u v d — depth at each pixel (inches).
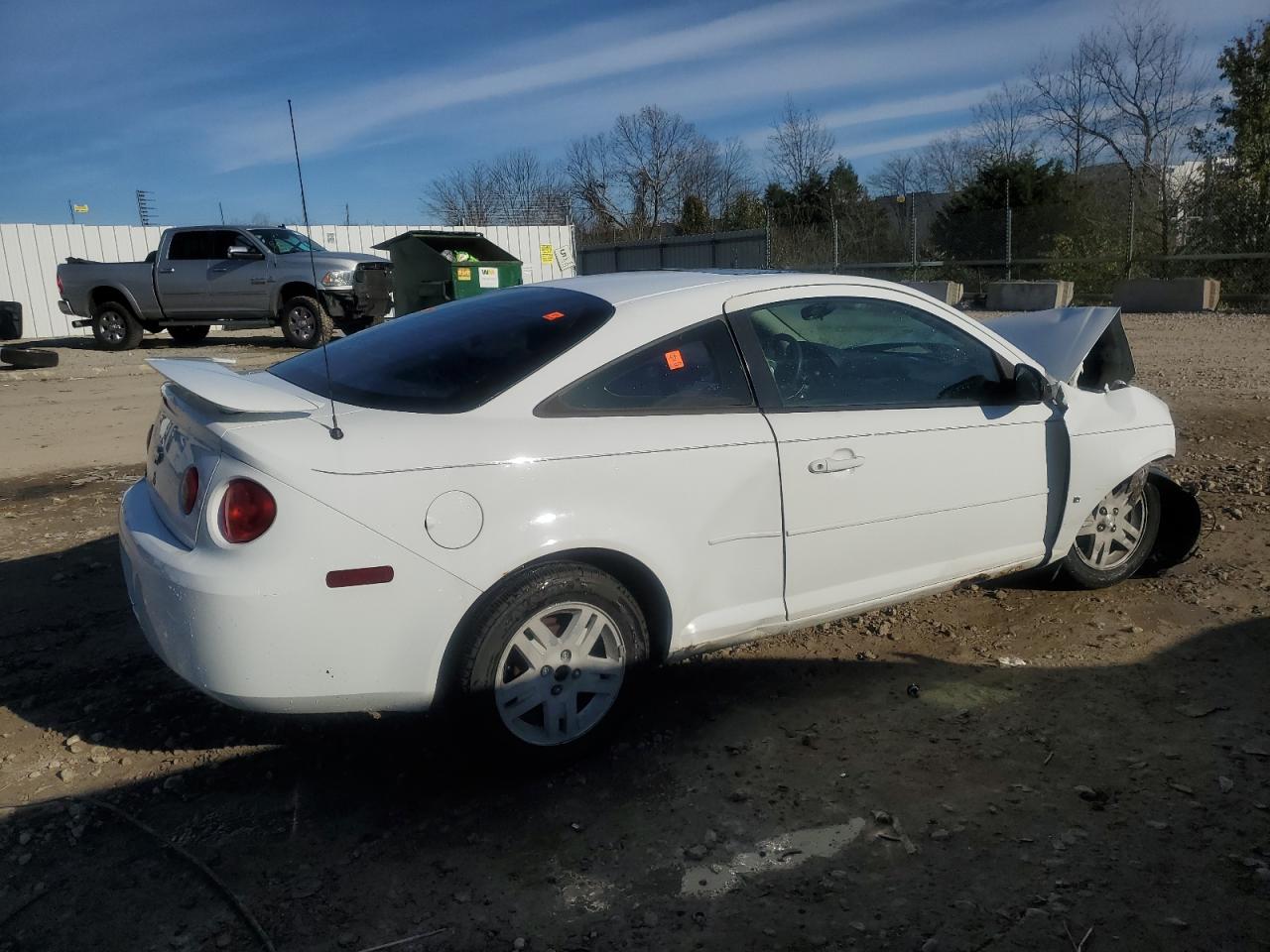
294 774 135.9
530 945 104.2
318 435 118.5
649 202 1731.1
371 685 119.6
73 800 129.6
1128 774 132.0
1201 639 171.5
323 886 113.7
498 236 1141.7
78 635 179.0
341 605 116.0
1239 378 430.9
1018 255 943.0
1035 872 113.3
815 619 153.3
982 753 138.9
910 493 156.1
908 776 133.6
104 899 111.5
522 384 129.5
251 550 114.0
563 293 151.9
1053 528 175.8
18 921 108.0
